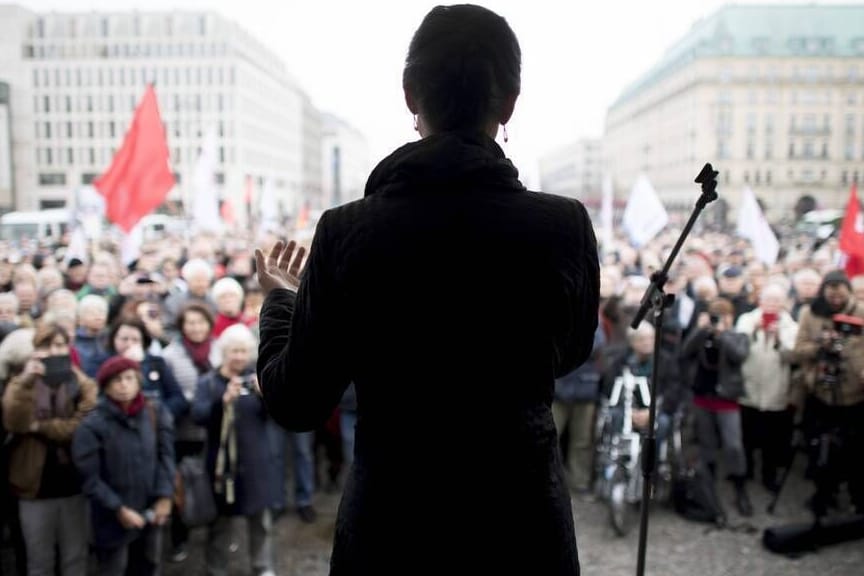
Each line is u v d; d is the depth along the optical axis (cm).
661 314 307
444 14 138
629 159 11675
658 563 559
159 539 473
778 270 1130
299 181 12788
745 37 8112
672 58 9588
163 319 729
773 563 559
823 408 612
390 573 126
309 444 640
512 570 126
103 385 438
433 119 138
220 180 8869
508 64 137
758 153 8075
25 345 491
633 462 618
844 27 8106
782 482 659
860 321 606
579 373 702
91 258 1301
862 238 984
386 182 134
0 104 8525
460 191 129
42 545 453
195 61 8781
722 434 663
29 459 450
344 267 127
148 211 916
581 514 661
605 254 1609
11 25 8769
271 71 10569
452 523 125
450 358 125
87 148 8969
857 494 614
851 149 8006
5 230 3738
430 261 125
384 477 127
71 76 8894
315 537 602
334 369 130
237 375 496
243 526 634
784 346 704
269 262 156
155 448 456
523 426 129
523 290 127
